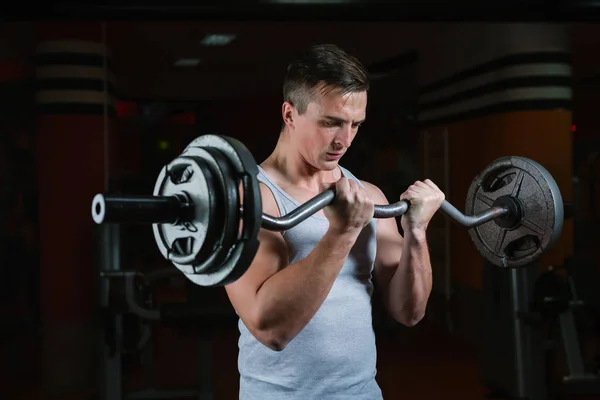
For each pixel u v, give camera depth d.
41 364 4.00
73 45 4.01
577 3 3.70
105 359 3.02
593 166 8.08
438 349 4.41
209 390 3.01
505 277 3.05
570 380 3.26
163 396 3.22
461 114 6.08
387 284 1.19
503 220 1.29
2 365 3.98
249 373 1.08
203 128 9.57
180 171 0.95
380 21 3.73
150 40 6.71
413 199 1.09
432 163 6.79
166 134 9.48
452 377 3.78
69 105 4.00
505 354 3.08
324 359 1.05
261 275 1.01
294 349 1.05
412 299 1.15
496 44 5.36
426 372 3.88
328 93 1.01
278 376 1.05
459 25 6.01
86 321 3.96
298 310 0.97
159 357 4.22
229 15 3.58
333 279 0.97
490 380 3.25
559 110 5.09
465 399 3.37
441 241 6.26
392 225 1.24
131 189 7.05
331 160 1.06
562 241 4.89
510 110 5.20
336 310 1.06
